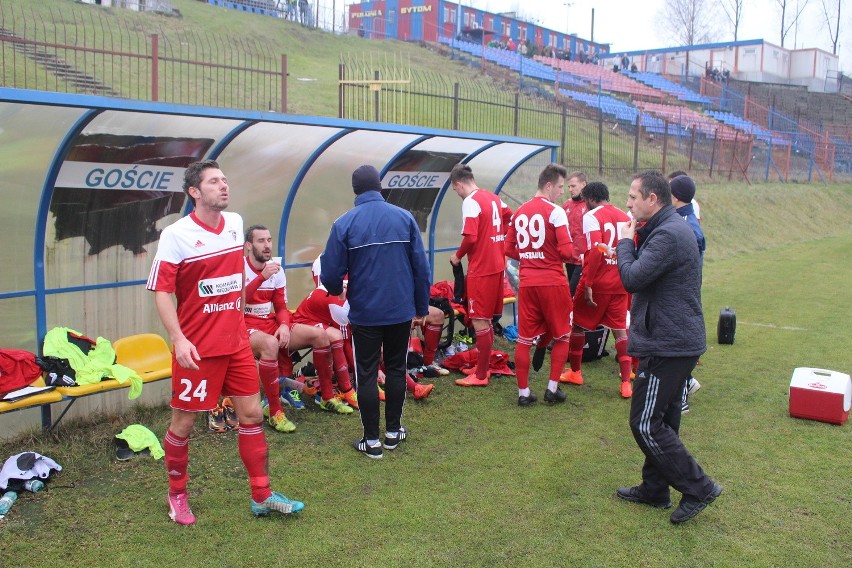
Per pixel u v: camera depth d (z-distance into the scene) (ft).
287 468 13.28
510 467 13.47
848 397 16.03
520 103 62.75
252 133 16.70
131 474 12.84
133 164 15.05
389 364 14.23
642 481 12.54
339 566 9.91
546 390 17.57
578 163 52.44
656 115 89.76
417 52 102.22
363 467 13.41
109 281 15.76
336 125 16.26
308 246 20.03
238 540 10.57
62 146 13.53
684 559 10.15
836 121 124.98
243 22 89.51
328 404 16.49
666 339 10.93
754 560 10.13
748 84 132.57
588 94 92.73
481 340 18.49
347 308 16.63
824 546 10.53
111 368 14.19
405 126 17.95
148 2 77.97
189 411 10.71
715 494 11.19
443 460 13.80
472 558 10.14
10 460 12.21
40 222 14.19
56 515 11.22
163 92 48.21
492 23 140.05
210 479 12.70
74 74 45.88
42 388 13.28
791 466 13.50
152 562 9.92
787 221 64.23
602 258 17.61
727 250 50.85
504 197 29.40
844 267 43.65
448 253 24.97
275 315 15.85
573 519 11.37
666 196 11.26
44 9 63.21
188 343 10.23
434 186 23.17
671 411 11.75
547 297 16.70
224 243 10.66
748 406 17.20
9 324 14.14
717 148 73.26
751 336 25.02
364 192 13.93
